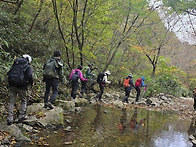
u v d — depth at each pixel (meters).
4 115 5.16
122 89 17.09
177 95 19.98
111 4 11.05
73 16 10.41
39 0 11.34
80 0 10.71
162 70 18.45
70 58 12.22
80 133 4.92
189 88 26.92
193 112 10.58
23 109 4.81
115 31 14.30
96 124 5.87
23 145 3.86
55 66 5.71
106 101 10.28
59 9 10.51
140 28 15.38
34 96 6.82
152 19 15.36
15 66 4.50
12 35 8.64
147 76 16.48
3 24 8.69
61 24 11.33
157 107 10.89
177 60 27.09
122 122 6.50
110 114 7.48
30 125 4.85
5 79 6.61
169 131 6.14
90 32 10.98
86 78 9.46
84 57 12.62
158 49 17.94
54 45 11.13
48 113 5.41
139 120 7.12
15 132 4.17
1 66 6.40
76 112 7.09
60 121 5.26
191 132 6.30
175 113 9.60
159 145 4.79
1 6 9.50
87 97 10.27
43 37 11.05
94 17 10.94
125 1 11.98
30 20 11.74
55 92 5.82
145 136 5.34
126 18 14.15
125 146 4.45
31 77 4.49
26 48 9.45
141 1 12.38
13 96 4.50
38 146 3.91
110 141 4.64
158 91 17.64
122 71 16.70
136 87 11.68
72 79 8.20
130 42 16.20
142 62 19.19
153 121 7.25
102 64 15.45
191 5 9.99
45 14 11.73
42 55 10.05
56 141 4.25
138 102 11.46
